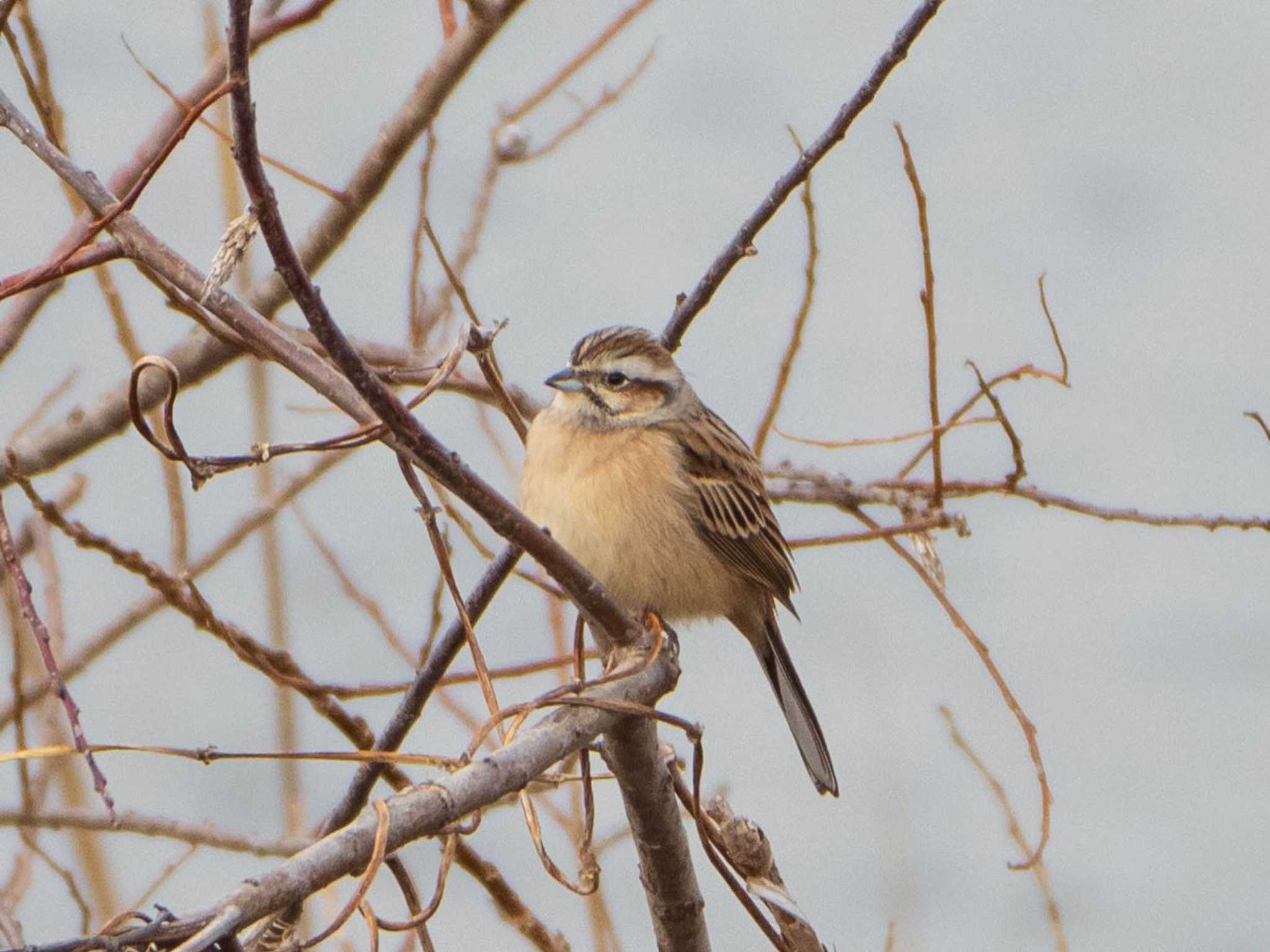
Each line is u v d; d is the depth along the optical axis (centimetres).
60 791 886
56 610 916
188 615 831
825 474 1073
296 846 842
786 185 869
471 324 748
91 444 934
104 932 514
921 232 861
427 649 839
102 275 891
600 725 648
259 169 561
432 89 890
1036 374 906
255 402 946
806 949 725
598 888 749
